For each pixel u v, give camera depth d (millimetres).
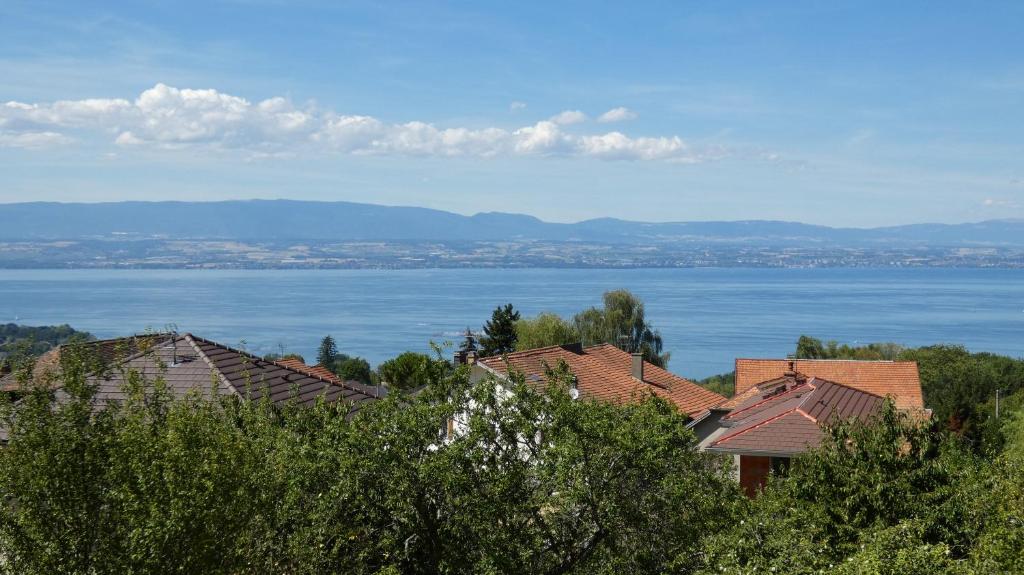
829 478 17281
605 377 40969
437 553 15109
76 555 11539
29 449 11875
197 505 11375
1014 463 17312
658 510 15500
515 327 78688
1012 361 95750
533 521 15375
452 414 15891
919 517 16406
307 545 13875
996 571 13633
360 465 14703
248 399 17219
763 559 13773
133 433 12000
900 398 47375
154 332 22625
